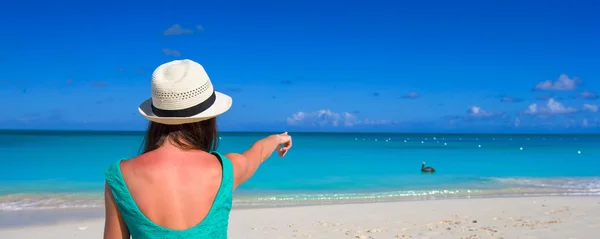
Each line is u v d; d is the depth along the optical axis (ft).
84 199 42.57
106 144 160.45
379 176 69.72
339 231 30.19
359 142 245.65
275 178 65.57
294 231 30.22
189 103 6.25
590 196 47.73
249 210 37.29
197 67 6.47
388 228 31.12
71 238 28.07
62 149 127.03
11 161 86.79
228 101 6.75
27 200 41.86
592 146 206.49
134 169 6.22
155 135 6.54
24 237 28.12
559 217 34.88
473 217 34.99
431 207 39.24
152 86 6.29
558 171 80.38
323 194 48.32
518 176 70.74
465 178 67.36
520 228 30.81
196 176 6.30
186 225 6.09
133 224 6.06
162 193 6.10
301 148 162.81
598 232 29.63
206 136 6.73
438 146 194.18
